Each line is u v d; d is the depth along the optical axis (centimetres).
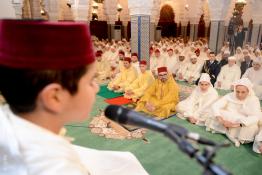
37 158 33
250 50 632
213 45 729
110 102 371
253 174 193
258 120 236
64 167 33
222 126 258
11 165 34
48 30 33
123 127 276
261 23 823
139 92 369
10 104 37
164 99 317
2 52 34
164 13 1255
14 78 34
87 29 39
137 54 471
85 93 39
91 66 39
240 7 898
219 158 215
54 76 34
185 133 31
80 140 250
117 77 432
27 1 778
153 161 211
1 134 35
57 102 36
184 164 205
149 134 260
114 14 1012
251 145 238
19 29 33
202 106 290
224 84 454
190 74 502
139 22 463
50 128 38
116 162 64
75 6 573
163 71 317
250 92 246
